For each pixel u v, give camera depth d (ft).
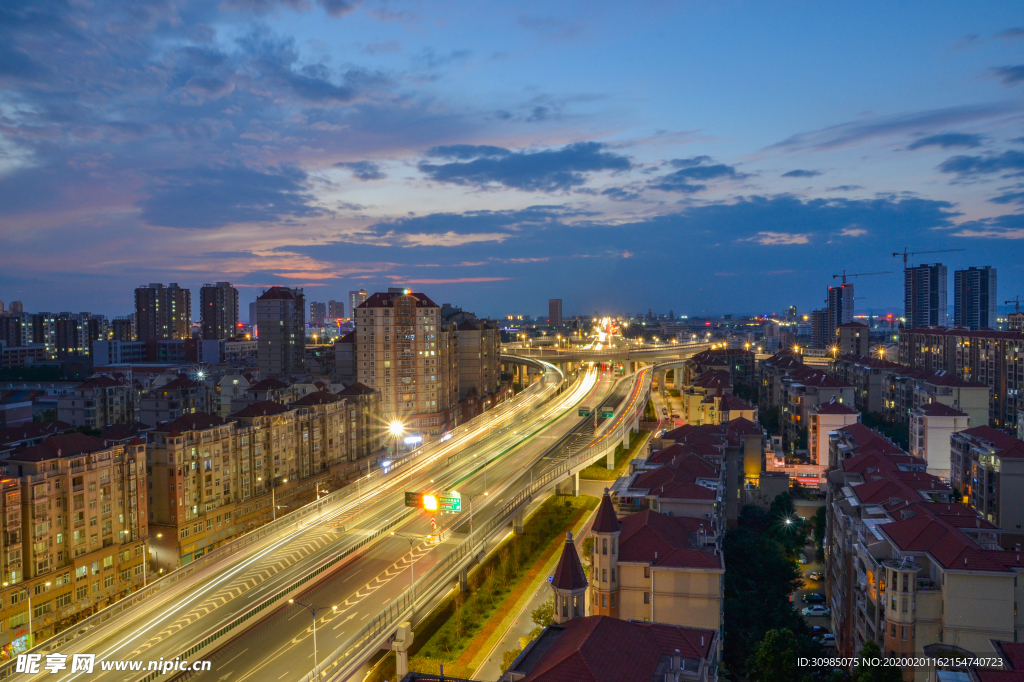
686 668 189.47
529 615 342.23
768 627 293.02
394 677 288.30
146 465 447.83
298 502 549.54
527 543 431.84
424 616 323.37
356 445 647.15
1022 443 430.20
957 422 556.10
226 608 316.19
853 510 321.11
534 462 587.68
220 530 473.67
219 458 475.31
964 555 244.63
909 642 243.81
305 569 361.10
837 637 315.37
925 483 352.08
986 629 237.45
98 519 395.34
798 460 639.76
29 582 353.72
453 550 378.32
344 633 294.46
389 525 431.43
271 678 260.62
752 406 634.02
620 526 282.77
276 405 544.62
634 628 205.46
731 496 436.76
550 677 174.81
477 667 293.23
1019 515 414.82
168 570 441.27
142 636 293.23
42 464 367.66
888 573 247.70
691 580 266.77
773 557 349.00
